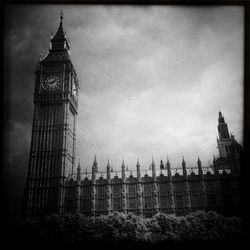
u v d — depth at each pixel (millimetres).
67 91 94375
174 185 85875
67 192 87250
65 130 92062
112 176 89000
